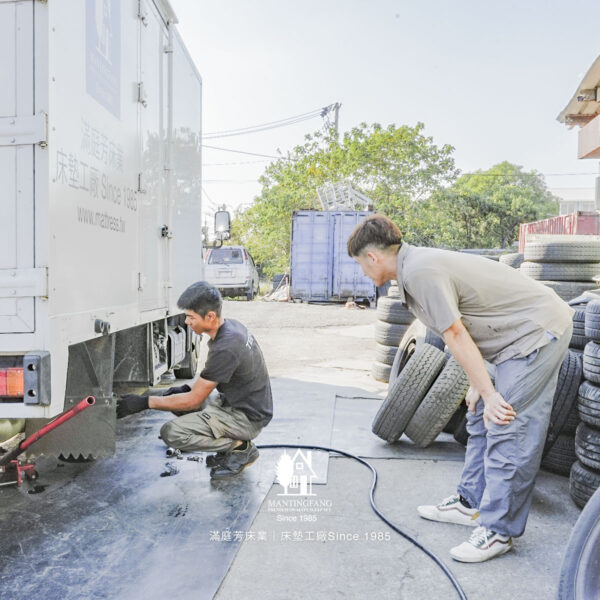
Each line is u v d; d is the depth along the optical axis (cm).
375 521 323
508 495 276
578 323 418
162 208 479
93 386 338
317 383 700
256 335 1152
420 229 2708
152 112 446
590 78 659
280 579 262
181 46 543
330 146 2789
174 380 707
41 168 260
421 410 436
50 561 273
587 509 216
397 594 250
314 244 1830
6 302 262
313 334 1170
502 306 279
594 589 204
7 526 311
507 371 279
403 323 705
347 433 488
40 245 261
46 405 260
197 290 343
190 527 311
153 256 451
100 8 332
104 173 338
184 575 261
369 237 289
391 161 2716
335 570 270
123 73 375
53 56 266
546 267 571
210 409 371
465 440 448
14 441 441
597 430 330
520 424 275
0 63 262
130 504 340
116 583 254
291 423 509
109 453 341
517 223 3769
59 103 273
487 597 249
